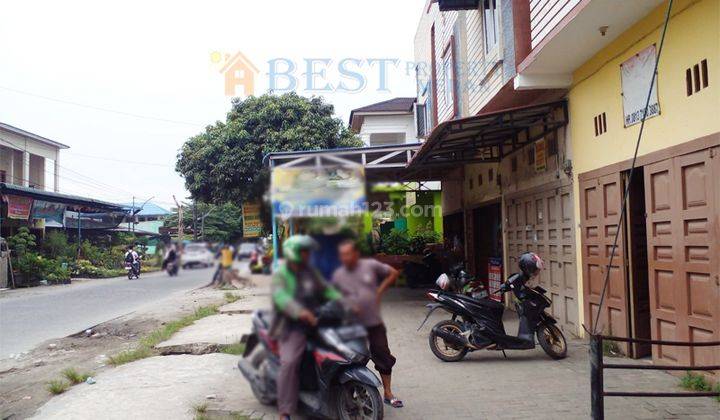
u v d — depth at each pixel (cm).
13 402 602
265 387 360
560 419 471
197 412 483
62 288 1916
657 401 505
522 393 544
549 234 872
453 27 1222
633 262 658
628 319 659
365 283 343
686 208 540
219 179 1866
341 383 388
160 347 764
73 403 543
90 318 1183
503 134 949
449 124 795
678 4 545
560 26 634
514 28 812
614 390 536
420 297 1074
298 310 331
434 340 682
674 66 555
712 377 513
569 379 588
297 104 1891
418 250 1309
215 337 796
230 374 594
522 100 910
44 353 859
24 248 2119
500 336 662
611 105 677
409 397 538
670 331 576
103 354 837
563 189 812
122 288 1680
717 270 498
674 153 555
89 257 2608
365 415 416
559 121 806
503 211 1083
